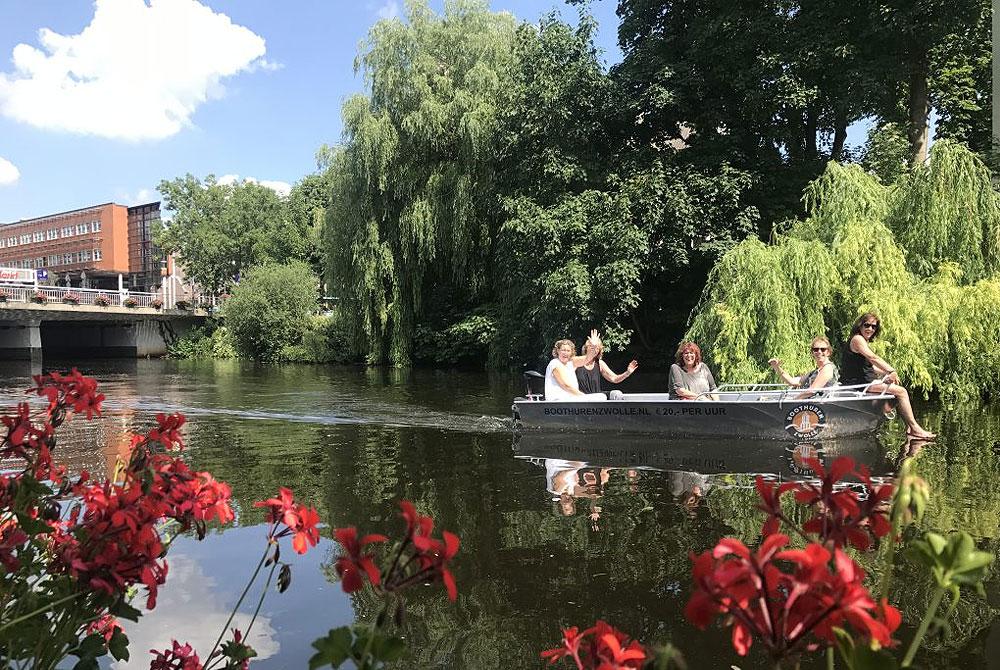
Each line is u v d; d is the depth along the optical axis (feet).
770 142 52.54
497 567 11.49
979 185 33.45
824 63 49.11
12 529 5.20
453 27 66.54
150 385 53.16
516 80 60.03
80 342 129.08
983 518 13.11
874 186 34.81
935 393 32.42
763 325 31.04
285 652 8.75
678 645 8.68
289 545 12.94
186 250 137.08
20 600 4.87
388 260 68.03
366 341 74.90
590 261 49.93
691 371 25.59
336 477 18.81
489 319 65.87
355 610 10.02
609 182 50.21
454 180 65.10
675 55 53.47
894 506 3.14
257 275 101.24
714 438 23.40
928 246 33.63
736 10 49.55
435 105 63.77
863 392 23.30
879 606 2.93
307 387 49.55
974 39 48.55
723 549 2.86
